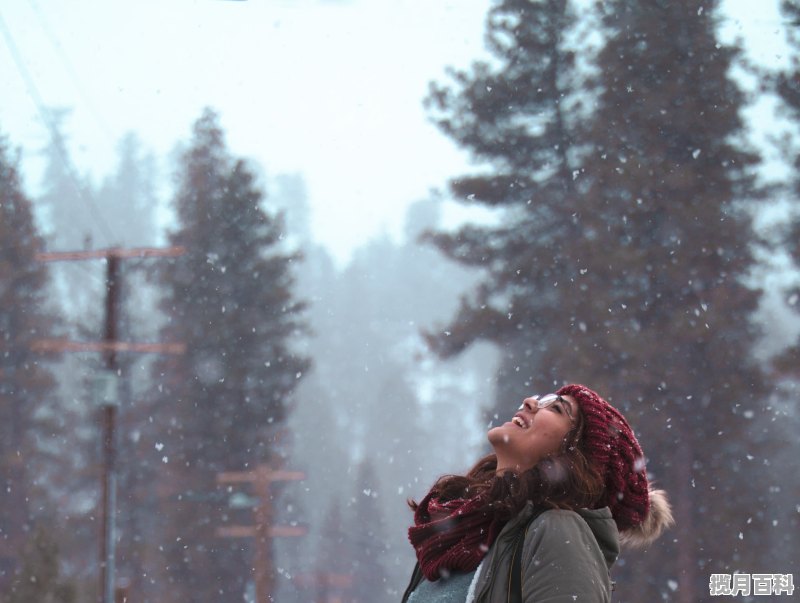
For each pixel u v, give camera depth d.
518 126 40.28
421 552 3.20
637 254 32.75
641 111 36.03
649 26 37.12
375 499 83.81
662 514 3.29
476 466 3.53
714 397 31.22
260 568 37.47
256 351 63.34
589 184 36.44
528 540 2.96
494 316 36.72
